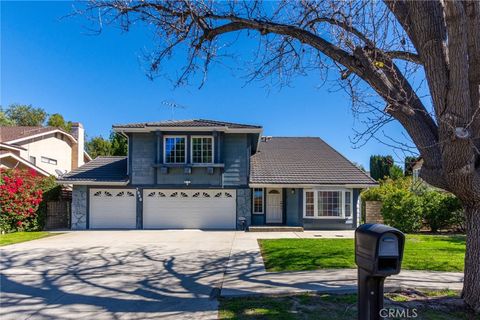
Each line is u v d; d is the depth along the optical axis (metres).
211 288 6.30
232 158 17.62
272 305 5.13
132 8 5.77
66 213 19.12
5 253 10.11
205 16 5.88
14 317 4.93
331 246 10.98
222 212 17.52
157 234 15.18
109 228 17.41
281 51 6.82
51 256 9.66
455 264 7.95
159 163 17.22
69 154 27.91
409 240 12.58
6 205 15.50
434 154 4.68
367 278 3.07
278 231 16.36
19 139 22.06
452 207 16.08
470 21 4.18
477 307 4.68
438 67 4.34
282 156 20.50
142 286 6.49
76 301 5.62
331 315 4.65
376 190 20.08
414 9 4.42
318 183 17.20
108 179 17.33
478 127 4.21
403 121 4.84
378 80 4.80
